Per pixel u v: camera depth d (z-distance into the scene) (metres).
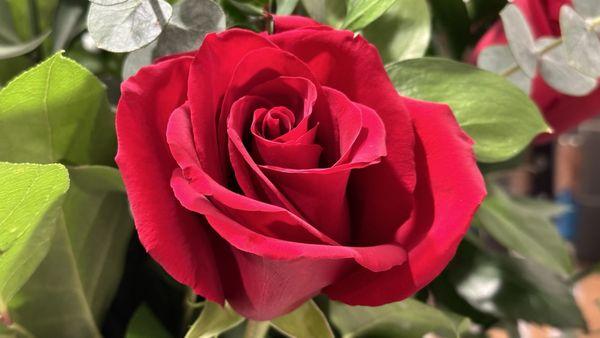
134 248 0.23
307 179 0.15
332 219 0.16
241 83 0.16
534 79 0.26
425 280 0.16
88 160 0.19
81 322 0.21
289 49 0.17
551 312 0.24
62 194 0.16
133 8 0.18
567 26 0.20
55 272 0.19
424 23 0.23
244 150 0.14
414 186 0.16
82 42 0.25
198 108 0.15
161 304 0.23
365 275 0.16
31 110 0.17
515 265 0.25
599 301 0.33
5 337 0.20
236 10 0.22
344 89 0.17
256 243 0.14
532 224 0.27
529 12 0.25
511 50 0.21
